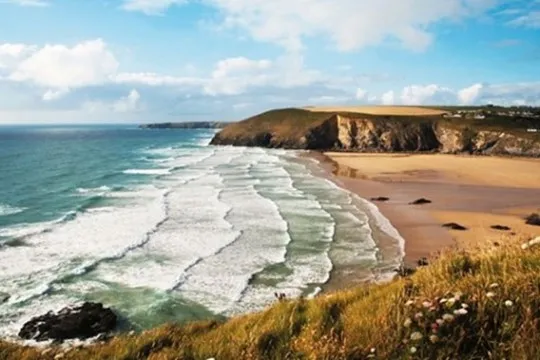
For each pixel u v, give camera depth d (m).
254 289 20.83
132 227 31.91
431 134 116.25
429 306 4.89
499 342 4.30
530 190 51.25
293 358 4.90
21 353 7.46
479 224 34.12
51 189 50.38
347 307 6.08
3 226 32.47
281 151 114.12
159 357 5.69
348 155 99.44
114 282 21.66
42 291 20.48
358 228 32.31
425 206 41.28
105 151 110.44
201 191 48.44
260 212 37.25
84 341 15.99
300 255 25.72
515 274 5.32
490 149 103.56
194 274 22.61
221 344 5.61
